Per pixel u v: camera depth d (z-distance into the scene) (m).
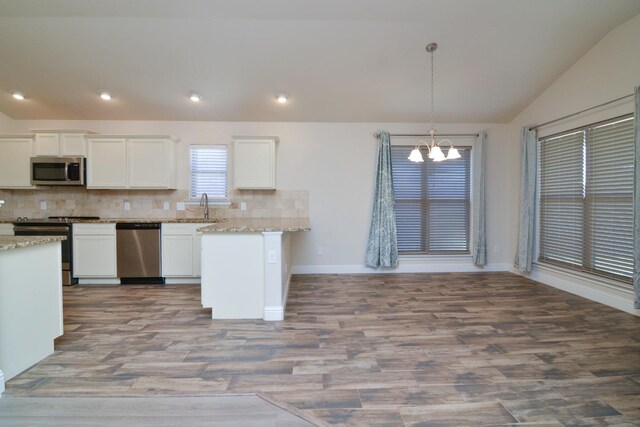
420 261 4.91
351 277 4.60
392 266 4.82
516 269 4.80
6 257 1.95
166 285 4.24
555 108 4.00
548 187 4.21
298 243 4.86
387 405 1.72
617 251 3.26
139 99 4.26
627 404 1.73
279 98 4.18
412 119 4.77
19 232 4.09
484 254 4.83
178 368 2.11
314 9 2.96
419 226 4.92
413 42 3.39
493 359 2.22
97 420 1.61
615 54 3.20
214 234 3.01
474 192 4.83
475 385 1.91
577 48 3.48
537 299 3.56
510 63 3.68
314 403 1.74
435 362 2.18
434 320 2.95
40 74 3.80
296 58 3.59
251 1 2.87
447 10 2.97
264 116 4.67
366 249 4.87
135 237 4.20
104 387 1.89
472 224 4.87
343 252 4.89
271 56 3.56
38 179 4.33
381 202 4.71
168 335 2.64
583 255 3.66
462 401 1.76
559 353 2.30
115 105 4.39
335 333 2.67
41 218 4.62
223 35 3.29
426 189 4.91
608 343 2.46
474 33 3.28
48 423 1.59
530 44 3.42
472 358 2.24
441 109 4.52
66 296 3.74
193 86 4.02
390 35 3.30
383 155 4.71
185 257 4.24
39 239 2.13
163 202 4.79
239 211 4.82
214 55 3.54
